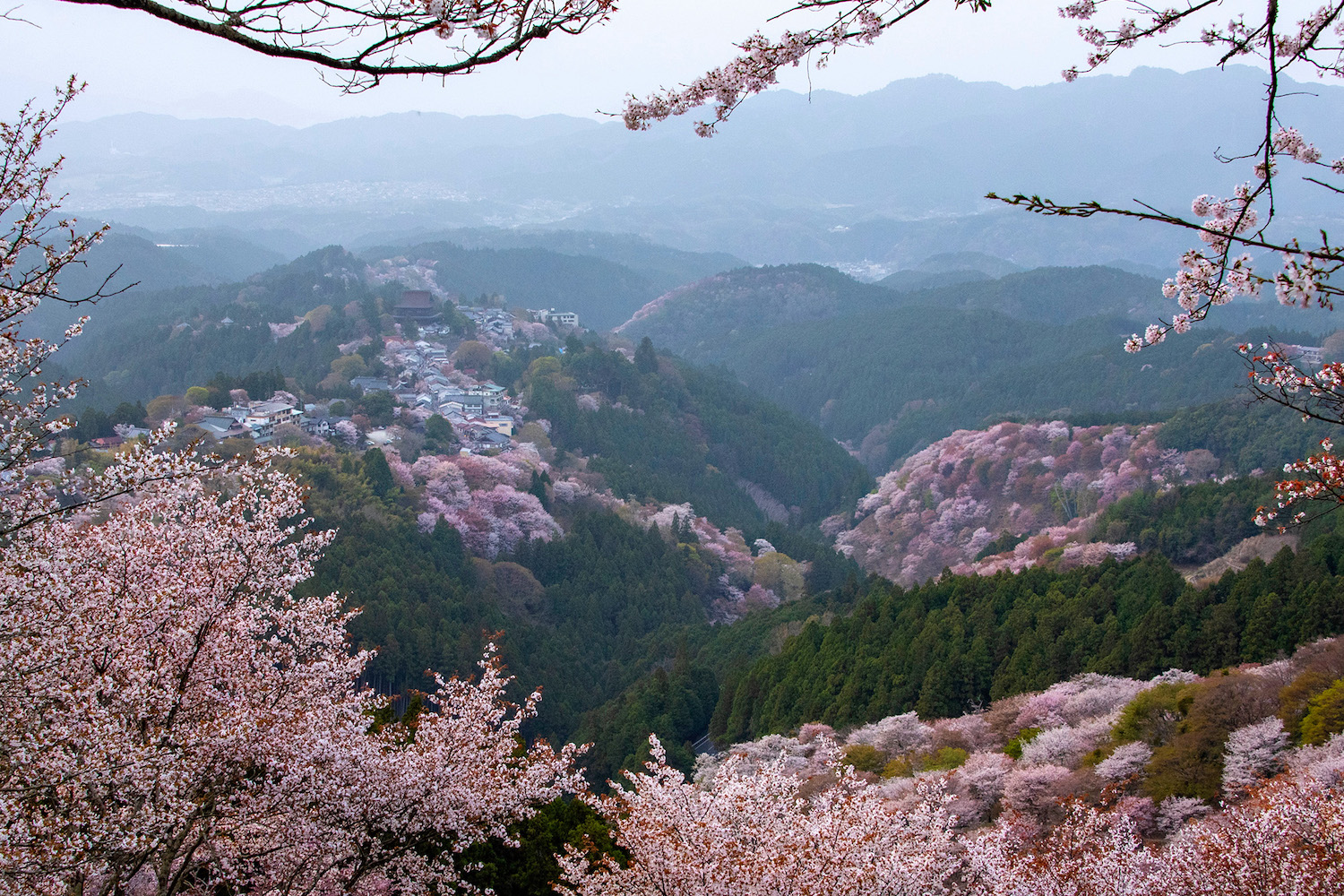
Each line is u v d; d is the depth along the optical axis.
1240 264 5.75
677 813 15.48
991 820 29.34
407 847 14.48
